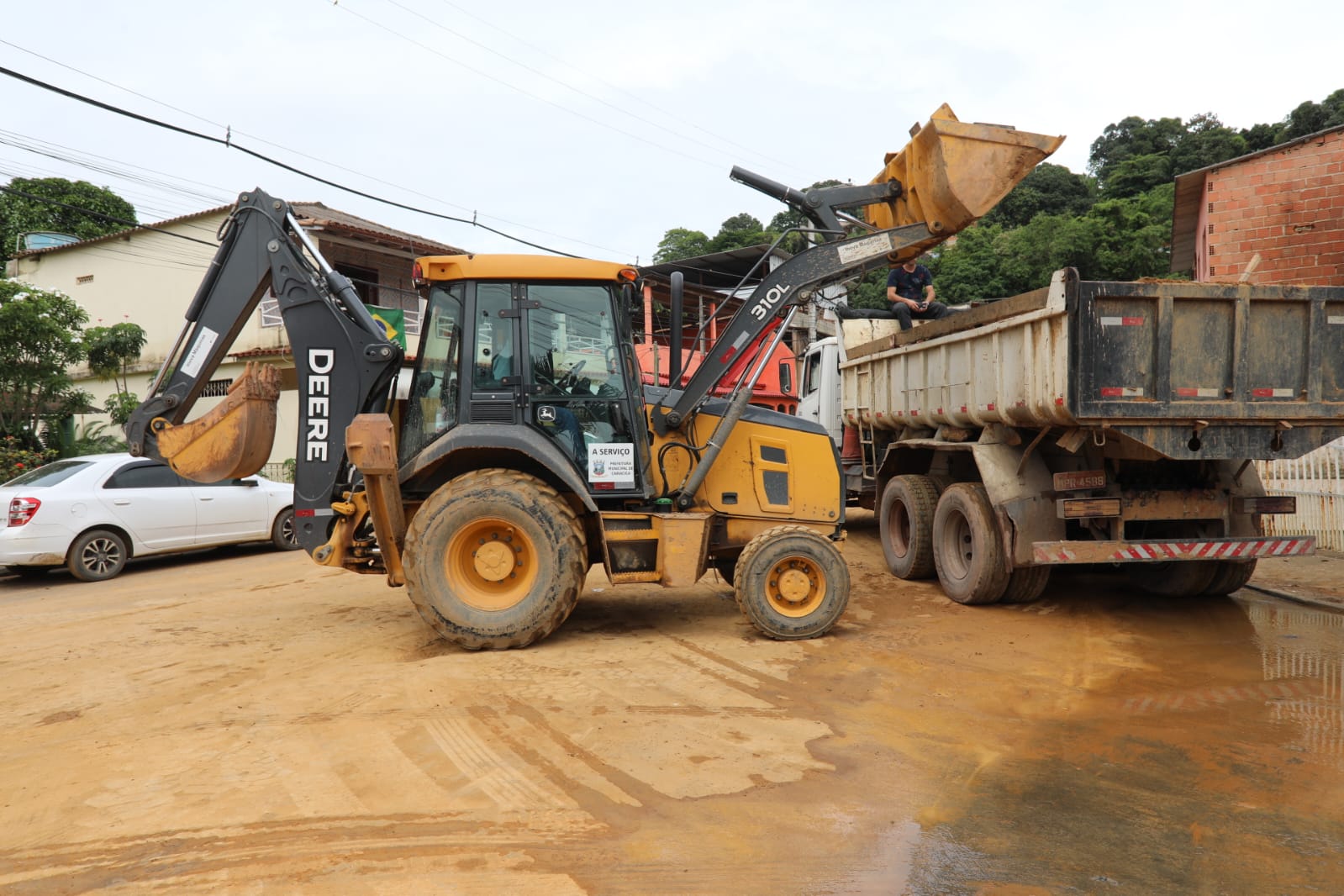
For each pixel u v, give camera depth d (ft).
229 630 21.34
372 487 18.60
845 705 14.94
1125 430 18.67
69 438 54.90
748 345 21.74
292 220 20.62
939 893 8.87
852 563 30.86
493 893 8.88
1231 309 18.74
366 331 19.98
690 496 20.49
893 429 30.14
